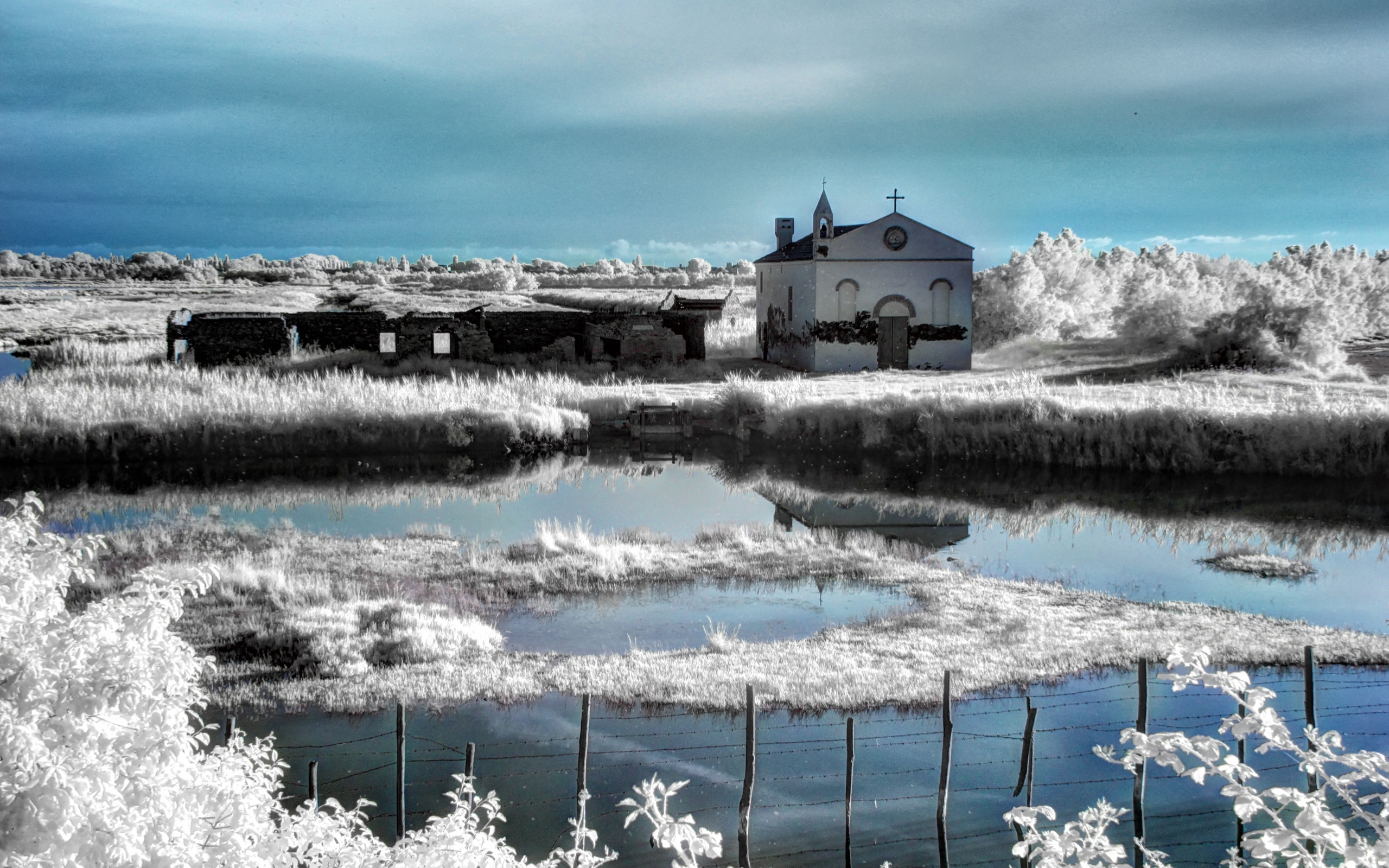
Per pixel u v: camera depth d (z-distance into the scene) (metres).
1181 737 5.05
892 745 12.50
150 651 5.49
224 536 22.86
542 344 53.56
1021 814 5.77
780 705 13.60
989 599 18.22
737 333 70.44
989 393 36.97
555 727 12.97
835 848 10.21
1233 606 18.17
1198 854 9.81
